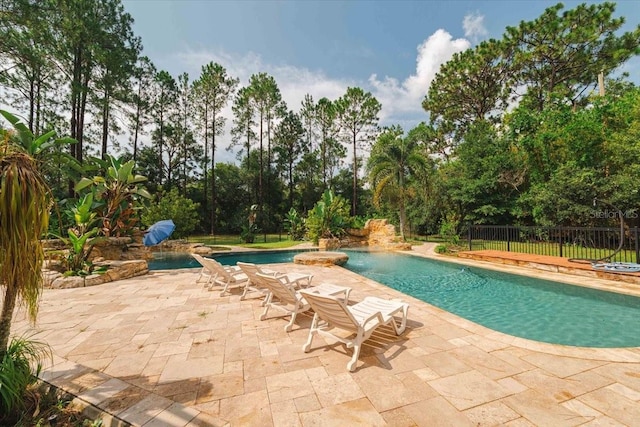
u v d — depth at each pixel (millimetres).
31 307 2246
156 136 28594
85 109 17219
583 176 11000
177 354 3203
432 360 3016
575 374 2721
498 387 2510
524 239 12586
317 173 36438
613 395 2381
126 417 2113
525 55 17719
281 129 32875
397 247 15414
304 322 4238
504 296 6473
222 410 2223
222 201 32906
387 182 17203
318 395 2418
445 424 2053
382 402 2312
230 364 2971
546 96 16938
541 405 2256
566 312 5297
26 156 2203
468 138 18656
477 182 16531
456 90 22156
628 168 10734
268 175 33875
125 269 7867
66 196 16188
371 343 3453
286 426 2045
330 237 18125
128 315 4578
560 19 16422
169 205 17781
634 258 8555
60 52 12062
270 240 22688
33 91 14836
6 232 2004
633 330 4449
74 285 6605
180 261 12820
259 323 4199
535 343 3404
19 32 10375
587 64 17078
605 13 15297
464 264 9445
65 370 2812
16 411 2211
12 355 2359
